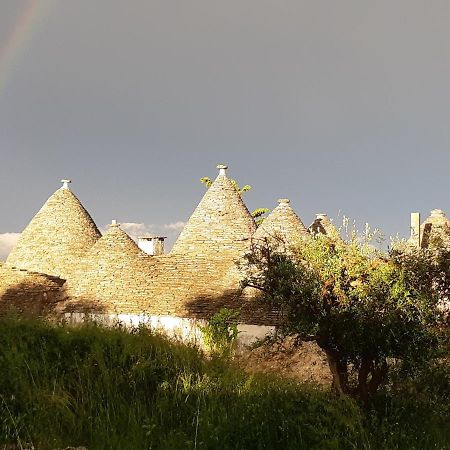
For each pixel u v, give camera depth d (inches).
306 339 362.3
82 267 905.5
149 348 383.2
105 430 298.0
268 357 479.8
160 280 847.1
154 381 350.6
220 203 991.6
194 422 311.3
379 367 370.0
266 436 297.3
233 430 298.2
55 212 1093.1
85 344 372.2
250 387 348.2
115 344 372.2
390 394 363.6
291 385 366.9
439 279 360.2
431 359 354.6
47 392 316.8
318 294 352.8
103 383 335.3
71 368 345.4
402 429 314.2
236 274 786.8
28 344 363.9
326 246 369.1
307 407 324.2
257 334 652.1
